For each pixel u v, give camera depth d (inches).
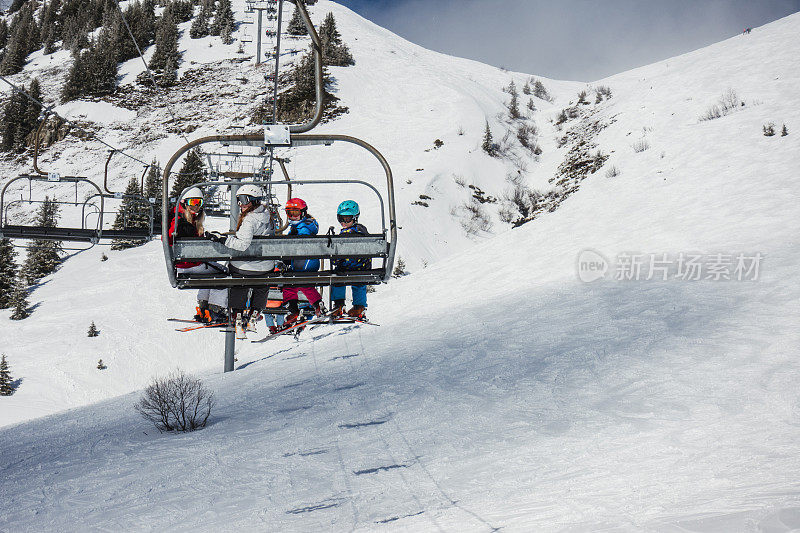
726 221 912.3
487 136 3528.5
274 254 292.7
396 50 5457.7
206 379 632.4
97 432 390.0
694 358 320.8
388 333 698.8
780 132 1422.2
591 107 3946.9
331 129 3887.8
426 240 2701.8
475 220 2955.2
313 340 800.3
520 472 184.1
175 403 368.8
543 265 963.3
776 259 625.9
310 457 236.7
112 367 1604.3
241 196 292.0
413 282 1135.0
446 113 4023.1
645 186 1375.5
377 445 242.2
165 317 1840.6
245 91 4621.1
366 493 183.5
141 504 202.8
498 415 266.7
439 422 267.0
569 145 3521.2
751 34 3383.4
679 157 1552.7
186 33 5762.8
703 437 195.9
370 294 1130.0
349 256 294.8
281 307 368.5
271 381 505.7
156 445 302.5
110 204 3356.3
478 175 3304.6
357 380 418.3
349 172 3213.6
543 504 146.2
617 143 2780.5
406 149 3563.0
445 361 438.3
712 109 2261.3
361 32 5866.1
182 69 5078.7
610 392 281.3
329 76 4517.7
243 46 5378.9
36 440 419.5
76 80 4704.7
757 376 268.7
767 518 108.0
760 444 178.2
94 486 236.7
